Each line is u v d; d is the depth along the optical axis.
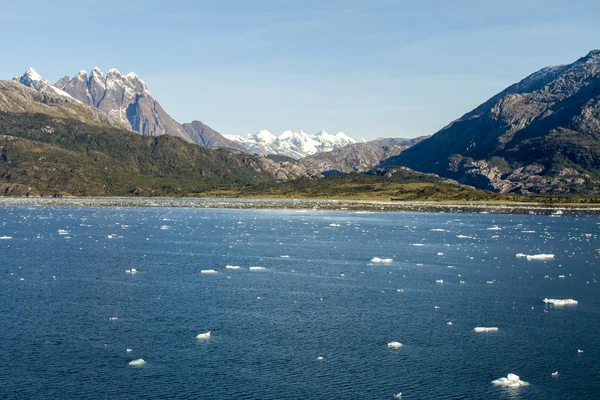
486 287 125.19
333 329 93.62
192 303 108.94
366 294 117.38
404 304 109.75
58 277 131.75
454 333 92.31
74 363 78.56
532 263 158.38
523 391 71.50
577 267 152.12
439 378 74.88
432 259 164.00
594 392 71.38
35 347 84.31
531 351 84.75
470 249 187.25
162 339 88.12
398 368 77.94
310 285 125.56
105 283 125.50
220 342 87.00
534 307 108.50
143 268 144.25
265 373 75.81
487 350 84.94
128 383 72.44
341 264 153.25
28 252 169.50
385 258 165.12
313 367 77.94
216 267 146.88
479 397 69.69
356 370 77.06
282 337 89.56
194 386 71.81
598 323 98.25
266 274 137.75
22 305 106.31
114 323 95.88
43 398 68.31
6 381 72.69
